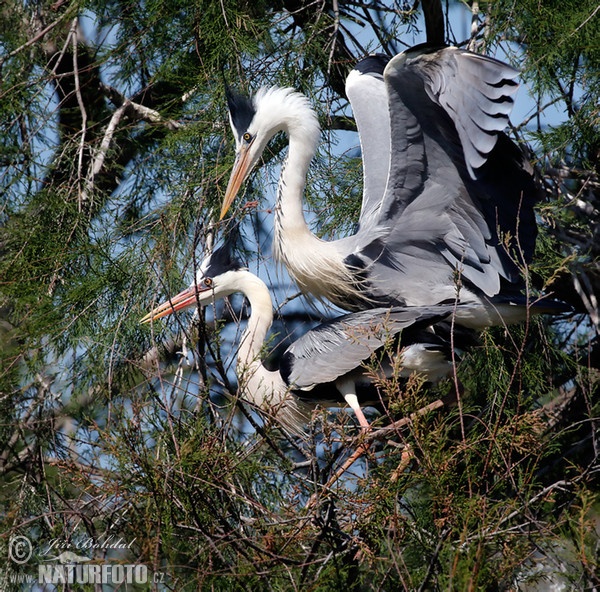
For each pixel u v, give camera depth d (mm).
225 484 8188
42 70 11984
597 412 11039
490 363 10875
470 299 10406
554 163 12023
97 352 10492
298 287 11312
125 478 8078
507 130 11844
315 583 7547
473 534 7516
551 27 11297
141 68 12047
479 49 11547
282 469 8617
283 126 11281
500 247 10203
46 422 10266
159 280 10352
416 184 10273
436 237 10508
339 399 10570
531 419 7980
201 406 8961
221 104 11453
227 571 7586
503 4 11273
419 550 7965
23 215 11156
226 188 11484
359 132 11586
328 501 8016
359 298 11094
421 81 9531
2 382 10305
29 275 10773
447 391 9969
